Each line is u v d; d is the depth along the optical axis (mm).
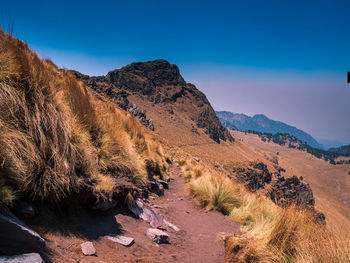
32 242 1836
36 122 2752
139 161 6082
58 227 2479
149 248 3164
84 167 3416
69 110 3711
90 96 5723
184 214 5832
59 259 1980
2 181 2068
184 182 11195
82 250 2316
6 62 2807
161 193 7273
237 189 8078
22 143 2484
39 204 2533
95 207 3195
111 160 4715
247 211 6262
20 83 2871
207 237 4461
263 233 3602
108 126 5504
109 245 2740
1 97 2533
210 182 7484
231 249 3521
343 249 2414
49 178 2592
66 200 2812
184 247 3729
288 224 3178
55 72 4469
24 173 2297
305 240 2850
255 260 3084
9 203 2080
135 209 4227
